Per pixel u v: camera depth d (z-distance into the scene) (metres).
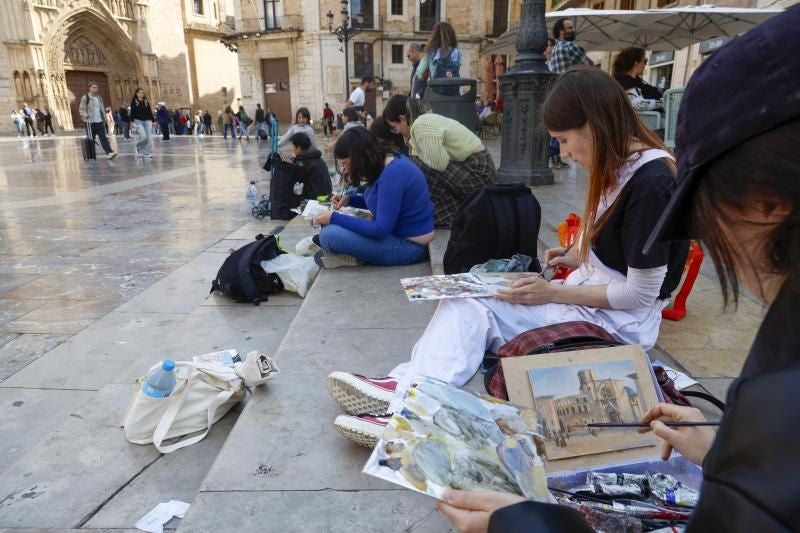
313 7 31.67
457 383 2.00
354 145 3.85
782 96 0.52
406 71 33.59
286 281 4.21
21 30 31.52
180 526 1.61
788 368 0.50
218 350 3.38
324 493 1.75
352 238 3.94
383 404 2.03
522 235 2.98
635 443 1.65
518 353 1.89
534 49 6.59
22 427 2.65
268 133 29.28
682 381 2.20
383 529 1.60
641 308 1.97
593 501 1.50
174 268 5.16
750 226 0.59
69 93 35.78
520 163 6.95
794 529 0.42
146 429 2.41
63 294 4.46
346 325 3.04
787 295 0.58
